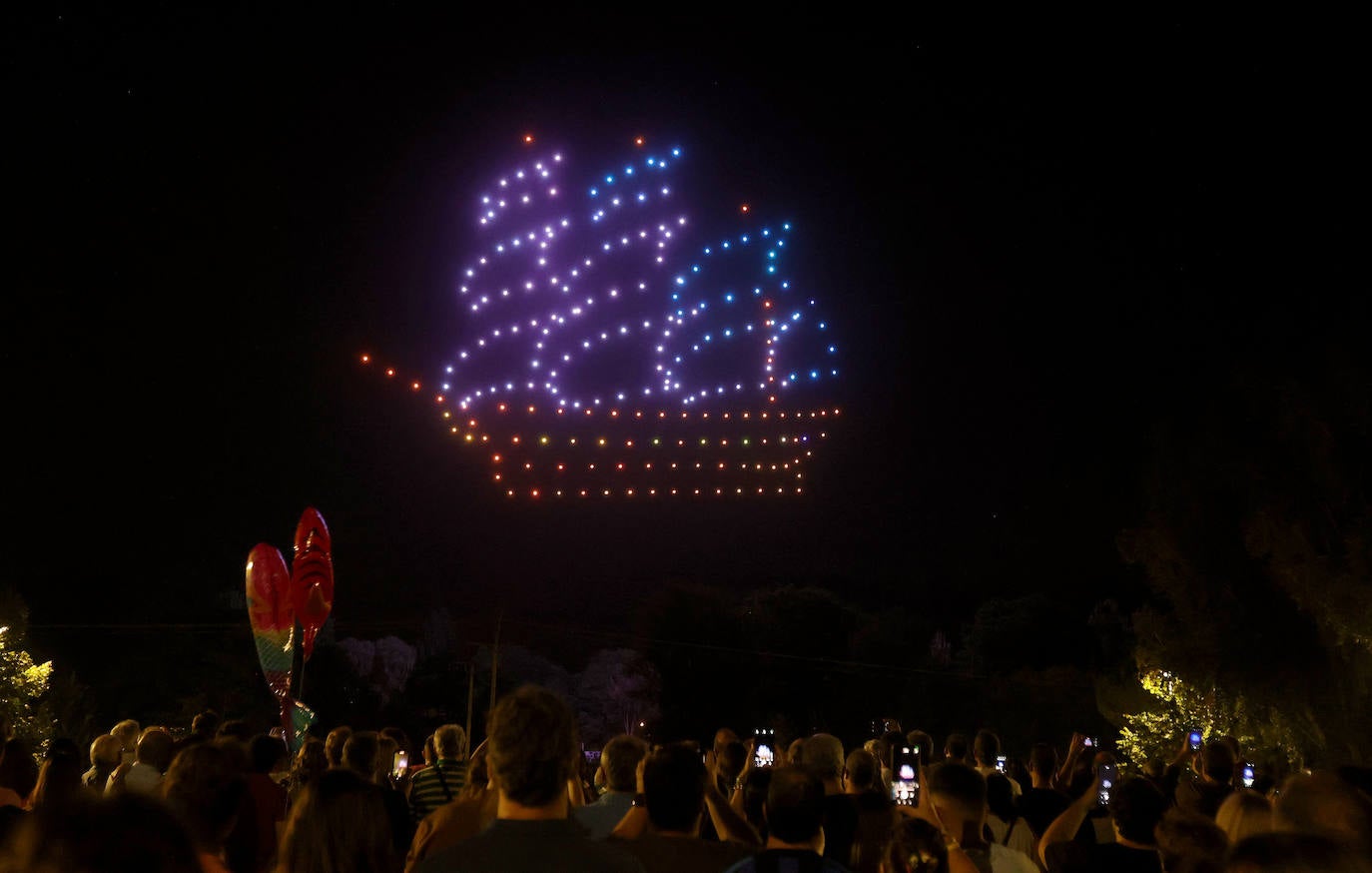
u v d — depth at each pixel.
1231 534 16.45
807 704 29.59
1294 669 15.62
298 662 22.00
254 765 5.09
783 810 3.25
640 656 32.41
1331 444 14.30
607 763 4.54
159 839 1.73
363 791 3.32
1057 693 26.00
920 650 30.69
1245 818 3.60
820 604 30.69
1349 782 3.71
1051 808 5.60
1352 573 13.27
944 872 3.42
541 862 2.61
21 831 1.76
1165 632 16.98
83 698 20.59
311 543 9.85
